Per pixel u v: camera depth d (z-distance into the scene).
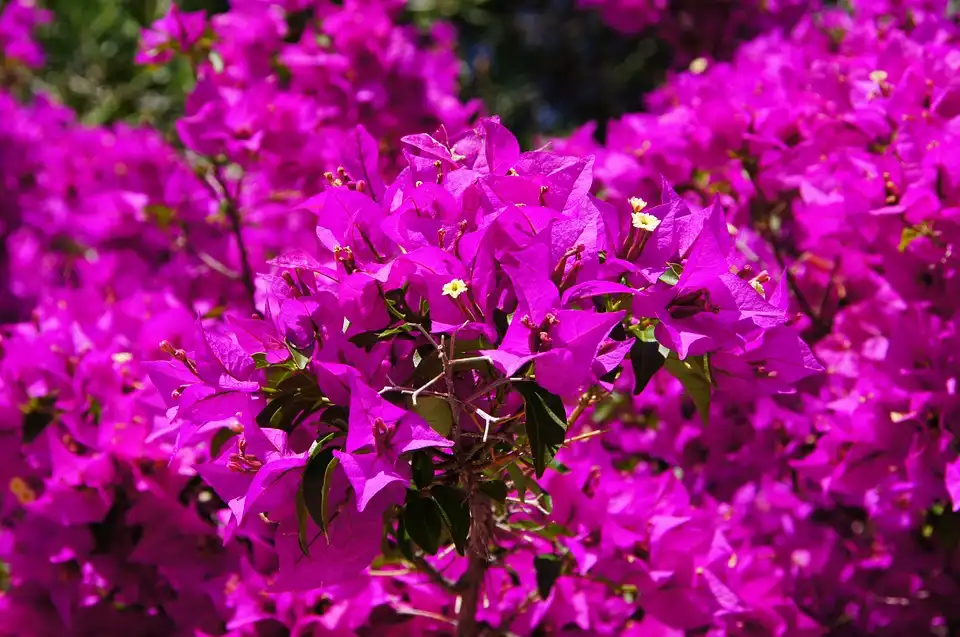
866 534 0.92
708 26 1.27
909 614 0.88
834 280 0.88
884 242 0.82
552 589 0.77
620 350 0.64
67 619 0.82
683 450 0.89
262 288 0.85
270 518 0.67
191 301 0.94
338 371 0.65
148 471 0.81
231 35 1.00
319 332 0.67
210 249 0.94
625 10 1.32
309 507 0.64
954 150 0.79
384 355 0.68
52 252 1.27
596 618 0.78
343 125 0.94
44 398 0.83
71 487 0.81
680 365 0.68
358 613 0.77
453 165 0.69
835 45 1.05
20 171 1.27
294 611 0.77
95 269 0.96
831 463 0.84
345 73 0.95
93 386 0.82
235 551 0.81
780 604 0.82
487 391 0.66
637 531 0.77
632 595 0.80
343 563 0.68
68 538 0.82
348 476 0.63
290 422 0.67
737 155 0.87
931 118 0.83
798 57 0.93
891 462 0.82
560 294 0.65
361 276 0.66
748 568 0.82
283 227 0.95
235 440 0.69
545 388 0.64
